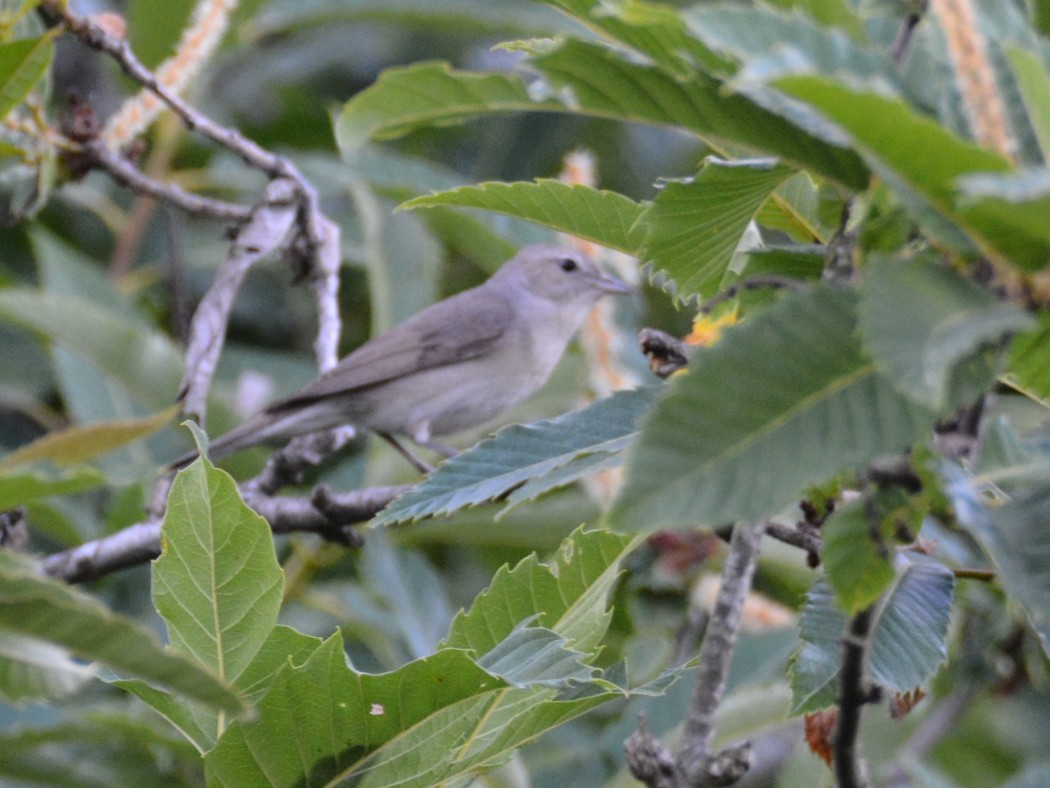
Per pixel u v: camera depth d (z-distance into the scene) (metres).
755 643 10.62
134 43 12.14
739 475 3.71
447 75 5.21
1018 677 11.05
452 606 13.23
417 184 13.46
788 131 4.48
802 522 6.66
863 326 3.57
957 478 4.19
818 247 6.04
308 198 9.85
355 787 5.82
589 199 6.86
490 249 13.86
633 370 11.91
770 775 11.77
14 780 7.70
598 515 10.74
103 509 12.43
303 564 11.33
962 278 3.75
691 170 15.82
